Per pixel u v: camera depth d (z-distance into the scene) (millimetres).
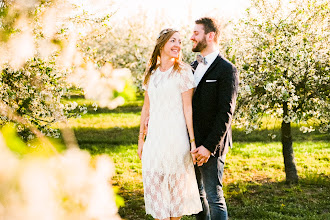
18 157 505
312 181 5836
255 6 5461
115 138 10539
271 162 7445
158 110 2754
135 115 15938
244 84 5082
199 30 2867
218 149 2777
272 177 6332
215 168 2795
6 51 678
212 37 2869
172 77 2725
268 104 5316
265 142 9797
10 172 475
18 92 3596
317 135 10609
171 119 2723
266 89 4703
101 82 748
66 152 594
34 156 522
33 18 719
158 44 2777
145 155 2816
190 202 2812
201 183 3088
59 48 808
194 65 3109
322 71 5047
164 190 2740
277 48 4922
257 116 5363
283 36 5121
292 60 4852
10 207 468
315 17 5289
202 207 3080
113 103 749
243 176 6461
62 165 568
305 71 4922
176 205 2740
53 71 3562
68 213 560
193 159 2742
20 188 479
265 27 5320
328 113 5094
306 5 5395
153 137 2771
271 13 5488
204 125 2820
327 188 5625
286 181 5934
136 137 10750
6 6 696
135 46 20578
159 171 2730
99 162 619
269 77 4914
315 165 7070
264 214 4492
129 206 4906
